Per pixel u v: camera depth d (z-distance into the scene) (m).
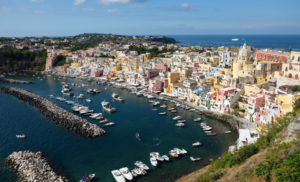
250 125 132.25
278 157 56.50
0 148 113.56
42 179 85.56
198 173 85.00
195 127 138.88
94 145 117.50
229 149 102.25
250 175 55.91
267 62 179.12
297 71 141.75
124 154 109.00
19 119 150.62
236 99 155.75
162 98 197.00
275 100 125.00
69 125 135.88
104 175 93.12
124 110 171.25
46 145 117.19
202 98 171.88
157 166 98.06
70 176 92.62
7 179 88.56
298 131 65.62
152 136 127.62
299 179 47.00
